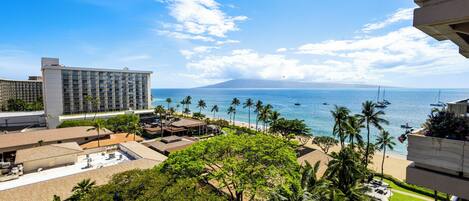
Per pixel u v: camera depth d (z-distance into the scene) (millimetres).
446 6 7883
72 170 36719
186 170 24547
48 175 34719
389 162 57938
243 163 24266
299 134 65125
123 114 89250
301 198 19547
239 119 146125
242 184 22766
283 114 151375
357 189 24562
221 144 26812
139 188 19781
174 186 19906
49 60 94375
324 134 94750
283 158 25281
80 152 40938
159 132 80375
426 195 38250
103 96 100750
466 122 8828
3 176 33062
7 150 48031
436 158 8812
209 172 26375
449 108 10883
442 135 8836
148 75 115625
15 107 125875
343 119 45812
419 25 8648
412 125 106500
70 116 85688
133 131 65875
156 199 17828
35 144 51062
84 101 95562
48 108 88000
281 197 19969
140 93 112875
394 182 43969
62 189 27203
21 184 31719
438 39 10289
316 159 43688
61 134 57469
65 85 91188
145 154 42344
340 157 28750
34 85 159750
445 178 8570
